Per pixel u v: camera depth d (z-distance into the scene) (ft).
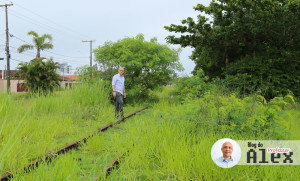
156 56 45.60
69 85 39.91
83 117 26.22
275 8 46.32
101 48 45.39
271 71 47.03
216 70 72.23
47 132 17.01
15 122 18.45
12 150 11.69
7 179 9.60
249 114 15.97
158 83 50.21
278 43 52.65
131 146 13.28
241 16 52.11
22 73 76.84
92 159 12.41
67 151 13.79
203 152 11.37
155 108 37.14
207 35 57.16
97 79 43.27
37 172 9.19
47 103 28.66
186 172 9.85
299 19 46.52
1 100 24.56
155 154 12.69
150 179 9.93
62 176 8.55
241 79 47.06
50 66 80.69
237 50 58.54
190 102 20.54
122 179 9.53
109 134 18.25
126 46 45.93
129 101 45.24
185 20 57.62
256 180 9.66
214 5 53.93
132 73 46.70
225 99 18.26
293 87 48.80
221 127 15.64
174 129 15.26
